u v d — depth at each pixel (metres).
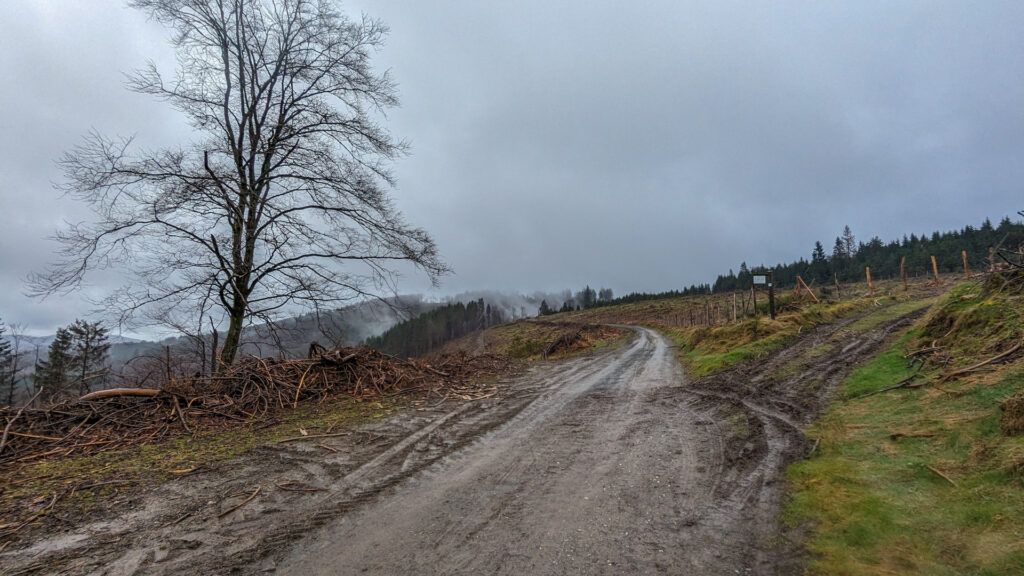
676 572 2.78
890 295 24.14
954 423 4.60
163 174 9.03
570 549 3.09
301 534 3.34
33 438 5.66
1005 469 3.41
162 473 4.64
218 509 3.78
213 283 9.32
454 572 2.82
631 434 6.16
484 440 5.96
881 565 2.69
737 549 3.03
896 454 4.35
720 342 16.58
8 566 2.92
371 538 3.28
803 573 2.70
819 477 4.12
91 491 4.16
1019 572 2.42
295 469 4.79
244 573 2.83
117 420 6.48
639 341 26.80
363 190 10.93
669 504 3.81
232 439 5.96
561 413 7.64
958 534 2.88
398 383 10.27
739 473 4.49
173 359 9.15
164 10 9.66
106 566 2.92
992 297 7.87
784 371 9.96
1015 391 4.74
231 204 9.46
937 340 7.99
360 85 11.40
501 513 3.70
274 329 10.52
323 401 8.52
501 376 12.91
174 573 2.84
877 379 7.50
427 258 11.32
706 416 7.09
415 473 4.68
